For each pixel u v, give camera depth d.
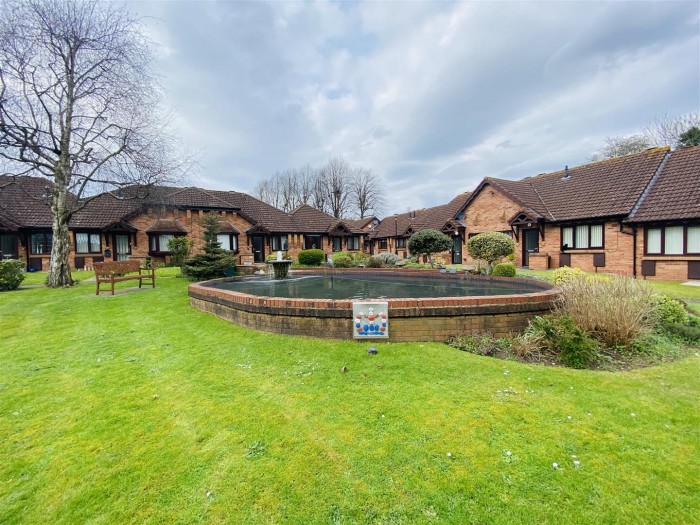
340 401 3.32
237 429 2.92
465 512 2.09
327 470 2.44
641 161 15.95
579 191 17.59
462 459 2.53
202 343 5.10
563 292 5.75
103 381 3.92
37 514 2.13
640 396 3.42
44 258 20.03
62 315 7.09
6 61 10.94
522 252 19.20
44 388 3.77
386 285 10.22
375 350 4.45
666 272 13.12
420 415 3.06
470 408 3.17
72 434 2.92
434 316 4.89
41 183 21.86
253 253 25.14
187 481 2.36
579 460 2.51
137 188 14.20
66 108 12.34
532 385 3.63
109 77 12.45
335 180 53.16
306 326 5.08
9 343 5.31
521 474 2.38
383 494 2.23
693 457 2.53
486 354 4.52
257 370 4.07
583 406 3.21
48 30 11.12
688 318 5.99
